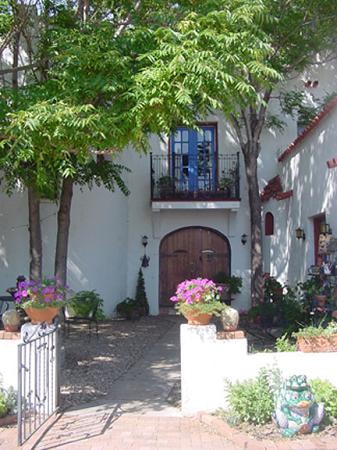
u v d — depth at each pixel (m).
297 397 4.84
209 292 5.84
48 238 13.02
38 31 8.58
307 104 15.17
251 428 5.03
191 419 5.55
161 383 7.28
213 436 5.02
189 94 5.78
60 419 5.60
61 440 4.92
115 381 7.40
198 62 5.66
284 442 4.71
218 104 5.88
